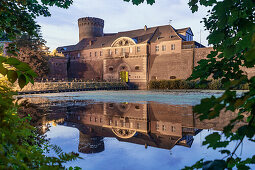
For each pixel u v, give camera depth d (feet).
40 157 3.03
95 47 138.21
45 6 9.82
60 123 17.57
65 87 82.69
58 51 160.04
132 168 7.88
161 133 14.51
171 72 105.81
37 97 46.24
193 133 13.94
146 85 111.96
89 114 23.18
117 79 123.24
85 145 11.16
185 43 104.06
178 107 27.68
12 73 2.58
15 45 6.36
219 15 2.68
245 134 2.27
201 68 4.23
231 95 1.92
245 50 3.23
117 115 22.66
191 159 8.67
